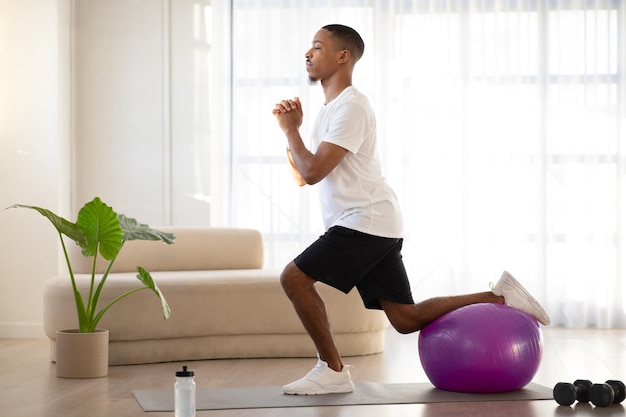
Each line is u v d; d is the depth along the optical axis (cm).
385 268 410
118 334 505
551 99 709
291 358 533
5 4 648
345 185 397
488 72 712
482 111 712
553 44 708
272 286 530
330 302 530
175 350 520
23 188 645
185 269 595
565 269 705
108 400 397
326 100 414
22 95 646
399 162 711
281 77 711
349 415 361
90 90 698
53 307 508
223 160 710
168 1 698
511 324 402
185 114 700
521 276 707
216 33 704
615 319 702
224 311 524
